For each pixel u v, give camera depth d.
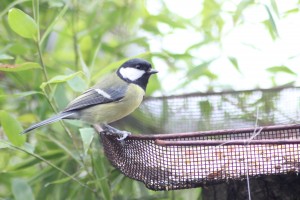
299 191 6.44
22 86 8.37
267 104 9.11
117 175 8.15
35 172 8.58
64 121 7.89
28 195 7.23
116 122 8.23
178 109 9.05
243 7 8.54
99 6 9.27
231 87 9.44
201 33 9.36
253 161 5.94
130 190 8.25
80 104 7.18
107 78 7.61
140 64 7.55
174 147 6.00
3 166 8.52
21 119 8.13
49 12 8.67
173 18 9.41
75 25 8.80
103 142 6.81
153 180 6.09
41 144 8.36
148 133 8.68
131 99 7.43
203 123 9.06
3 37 8.54
